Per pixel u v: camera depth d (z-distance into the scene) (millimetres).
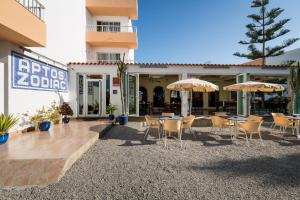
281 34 18484
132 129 8984
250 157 5121
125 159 4926
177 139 7133
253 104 14930
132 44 15789
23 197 3201
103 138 7211
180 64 11906
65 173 4059
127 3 15727
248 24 19672
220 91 20812
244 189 3404
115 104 11859
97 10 16141
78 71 11594
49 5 9172
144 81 20391
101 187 3480
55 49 9805
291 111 10078
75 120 10727
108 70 11766
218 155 5277
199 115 14039
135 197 3156
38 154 4465
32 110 7688
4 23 5105
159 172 4121
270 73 12055
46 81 8836
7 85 6426
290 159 4969
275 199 3082
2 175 3771
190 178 3840
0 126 5520
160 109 17531
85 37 14875
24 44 6918
